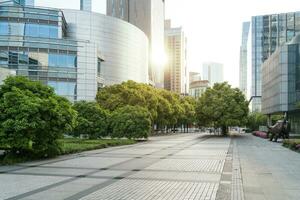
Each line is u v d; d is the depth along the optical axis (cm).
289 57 5609
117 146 3247
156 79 17100
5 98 1909
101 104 5678
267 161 1947
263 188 1149
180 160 1997
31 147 1923
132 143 3691
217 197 1012
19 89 2025
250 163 1847
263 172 1510
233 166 1716
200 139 4806
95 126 3741
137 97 5647
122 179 1327
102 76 8112
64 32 7475
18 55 6034
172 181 1280
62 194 1054
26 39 6112
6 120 1855
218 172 1509
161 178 1348
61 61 6306
